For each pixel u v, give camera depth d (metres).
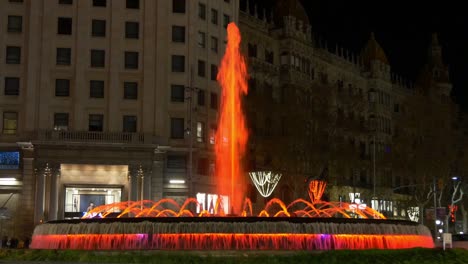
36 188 71.06
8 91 74.88
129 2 78.00
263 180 78.81
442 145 91.12
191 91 71.88
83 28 76.31
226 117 83.88
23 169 72.56
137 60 77.25
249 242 30.19
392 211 116.56
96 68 76.00
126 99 76.44
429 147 91.06
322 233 31.56
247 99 83.94
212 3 84.19
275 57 95.44
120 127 75.75
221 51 85.00
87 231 31.94
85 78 75.69
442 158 90.25
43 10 75.94
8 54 75.31
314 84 83.75
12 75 75.00
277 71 94.00
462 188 93.19
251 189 85.88
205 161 80.81
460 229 119.00
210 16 83.69
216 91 83.56
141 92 76.75
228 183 82.44
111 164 72.62
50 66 75.25
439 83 137.88
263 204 87.69
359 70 119.06
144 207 71.69
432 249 31.02
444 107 93.56
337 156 79.69
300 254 28.06
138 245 30.53
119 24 77.12
